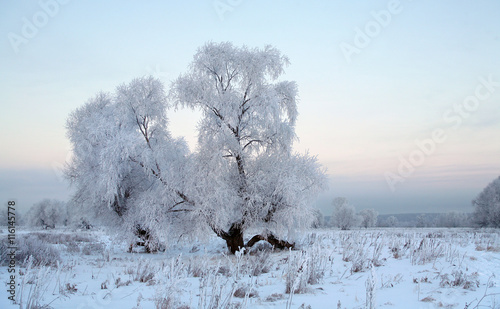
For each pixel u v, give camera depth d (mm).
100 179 16234
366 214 75062
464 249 12453
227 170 16281
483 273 8000
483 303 5461
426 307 5375
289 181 15516
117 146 15750
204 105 16516
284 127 16578
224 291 6270
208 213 15383
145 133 17750
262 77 16875
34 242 13086
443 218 73250
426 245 10992
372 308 4629
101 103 20328
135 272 9953
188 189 15797
